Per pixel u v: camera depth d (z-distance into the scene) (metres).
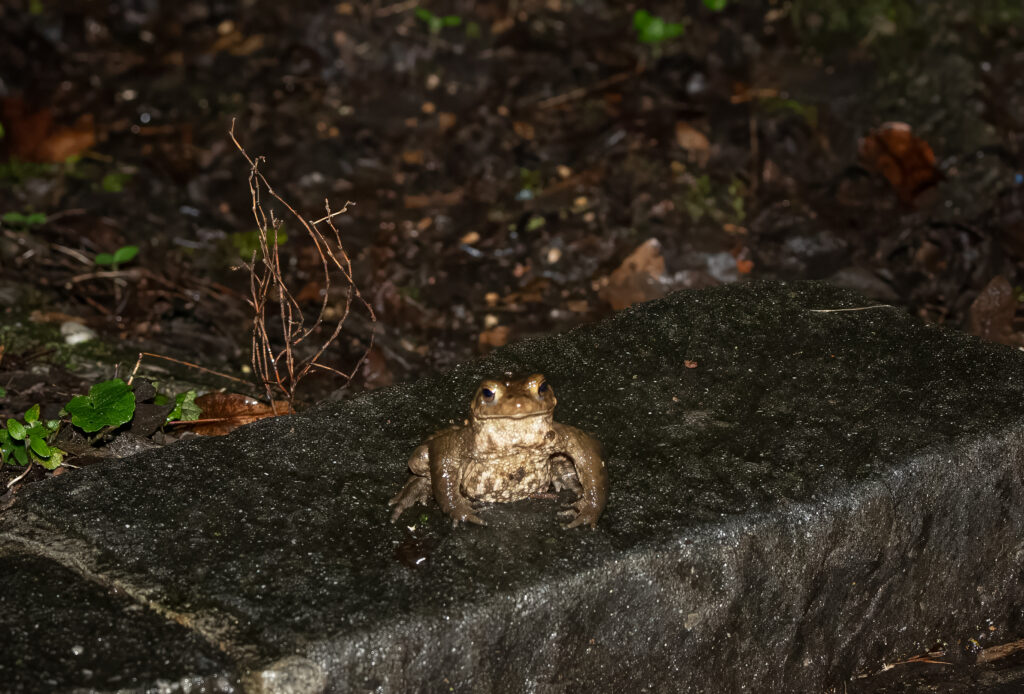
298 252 1.81
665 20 2.55
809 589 1.41
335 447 1.45
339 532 1.40
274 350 1.69
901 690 1.44
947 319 1.72
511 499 1.41
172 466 1.44
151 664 1.33
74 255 1.78
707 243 1.81
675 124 2.15
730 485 1.42
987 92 2.18
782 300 1.56
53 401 1.57
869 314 1.54
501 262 1.80
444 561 1.38
